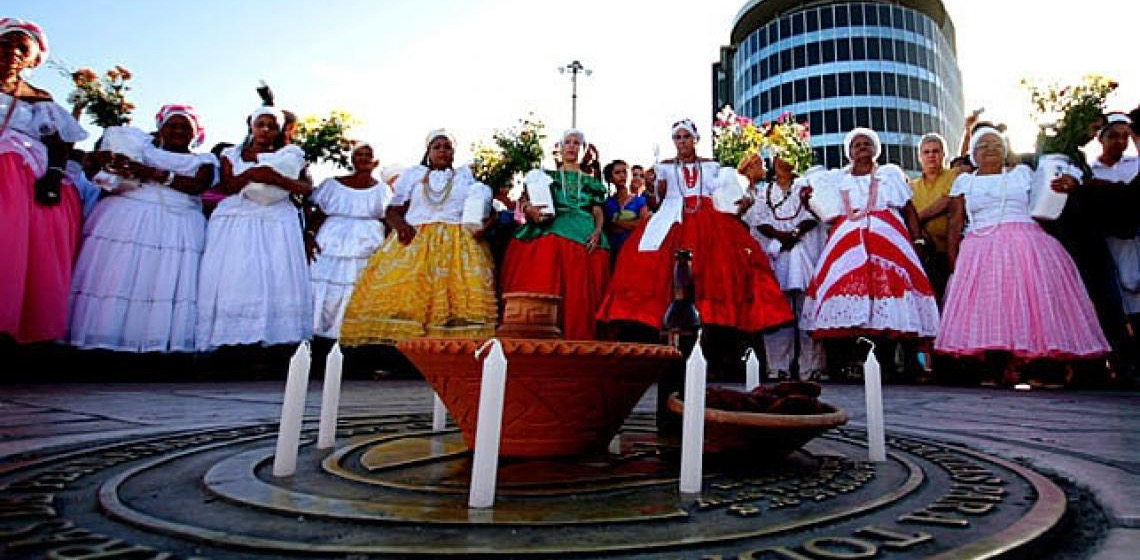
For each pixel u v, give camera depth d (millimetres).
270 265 6164
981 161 6391
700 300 5789
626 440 2203
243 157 6371
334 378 1999
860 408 3723
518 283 6473
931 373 6785
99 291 5480
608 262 6766
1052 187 5793
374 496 1364
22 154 4906
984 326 5910
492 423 1304
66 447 1928
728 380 6859
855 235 6305
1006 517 1230
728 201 6039
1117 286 6242
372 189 7191
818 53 53781
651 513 1234
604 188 6973
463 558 968
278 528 1114
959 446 2219
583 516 1205
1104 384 5879
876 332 6012
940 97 55125
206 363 6094
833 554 992
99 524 1127
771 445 1761
